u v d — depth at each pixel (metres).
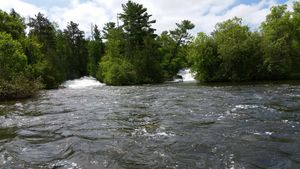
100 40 88.50
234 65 50.62
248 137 10.58
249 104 18.42
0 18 53.44
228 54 49.12
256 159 8.36
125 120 14.89
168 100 22.70
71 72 84.00
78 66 88.50
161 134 11.53
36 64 52.75
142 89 37.75
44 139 11.45
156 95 27.56
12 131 13.16
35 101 25.97
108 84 63.56
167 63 77.75
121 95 29.30
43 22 79.81
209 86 38.75
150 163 8.32
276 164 7.96
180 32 79.94
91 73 83.25
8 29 53.50
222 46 49.41
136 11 70.38
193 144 9.98
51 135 12.10
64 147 10.14
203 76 53.19
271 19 49.94
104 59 72.75
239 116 14.54
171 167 7.97
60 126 13.89
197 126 12.71
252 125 12.44
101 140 10.94
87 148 9.91
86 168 8.09
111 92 34.16
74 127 13.54
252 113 15.21
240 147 9.47
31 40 57.12
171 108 18.28
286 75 49.09
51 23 87.25
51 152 9.63
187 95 26.17
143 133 11.83
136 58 65.19
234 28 50.50
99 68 74.56
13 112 19.31
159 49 76.94
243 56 49.50
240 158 8.48
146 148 9.73
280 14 49.38
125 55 70.12
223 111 16.17
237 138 10.51
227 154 8.85
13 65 38.41
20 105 23.22
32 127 13.92
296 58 49.44
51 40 80.62
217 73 52.09
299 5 50.81
